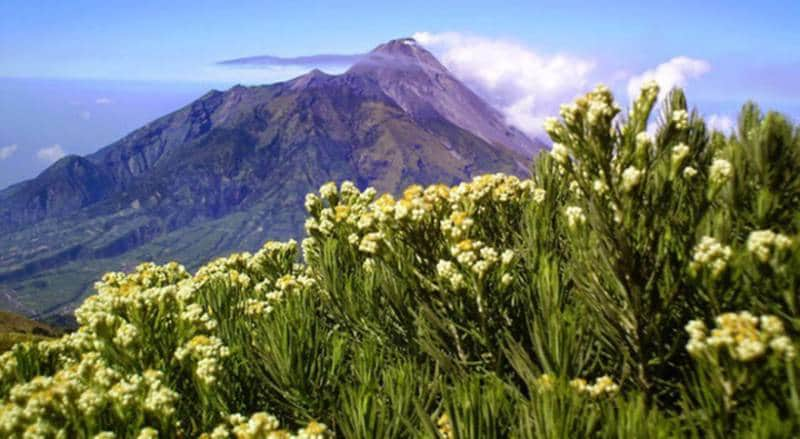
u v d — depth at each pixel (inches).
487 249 128.6
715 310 100.5
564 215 140.2
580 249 123.3
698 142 153.0
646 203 114.2
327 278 173.0
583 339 120.9
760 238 96.1
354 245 191.5
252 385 147.3
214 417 132.1
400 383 121.8
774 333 81.8
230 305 191.5
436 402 133.3
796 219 125.0
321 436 96.9
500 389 109.7
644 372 115.4
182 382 145.9
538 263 141.9
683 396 94.3
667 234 116.4
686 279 110.0
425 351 147.9
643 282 113.0
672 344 120.9
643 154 110.4
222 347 136.4
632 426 86.3
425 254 148.8
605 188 113.4
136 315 144.9
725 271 97.7
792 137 137.2
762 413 80.5
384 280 150.3
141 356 141.2
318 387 138.5
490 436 98.8
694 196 132.3
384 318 162.2
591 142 112.3
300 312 154.9
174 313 157.0
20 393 115.7
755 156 138.3
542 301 122.4
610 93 115.8
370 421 113.7
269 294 177.9
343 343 153.8
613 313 115.9
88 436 106.6
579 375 117.5
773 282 97.8
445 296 135.4
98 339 148.6
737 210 133.6
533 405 98.0
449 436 107.8
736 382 84.8
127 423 114.1
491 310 134.0
